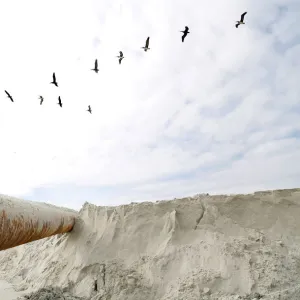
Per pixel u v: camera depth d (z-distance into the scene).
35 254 15.72
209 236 11.73
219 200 13.16
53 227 10.77
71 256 12.66
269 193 13.17
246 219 12.67
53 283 11.84
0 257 17.80
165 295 9.88
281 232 12.08
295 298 8.71
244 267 10.05
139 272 10.97
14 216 7.63
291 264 10.30
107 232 12.77
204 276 9.97
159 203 13.23
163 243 11.86
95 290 10.79
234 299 8.84
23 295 11.24
